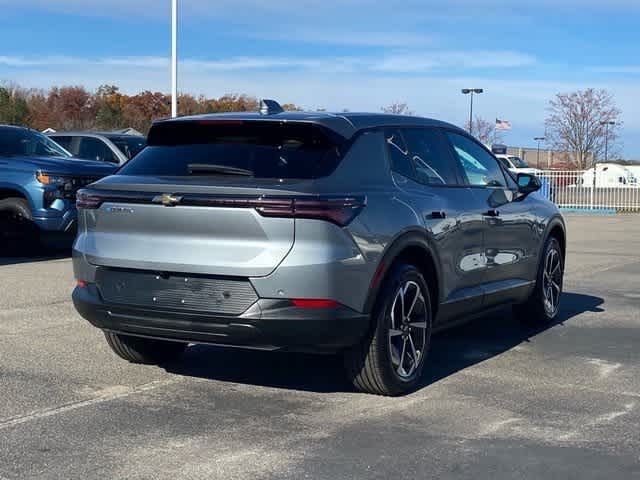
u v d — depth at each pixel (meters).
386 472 4.48
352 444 4.90
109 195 5.56
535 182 7.79
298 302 5.16
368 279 5.43
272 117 5.70
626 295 10.42
